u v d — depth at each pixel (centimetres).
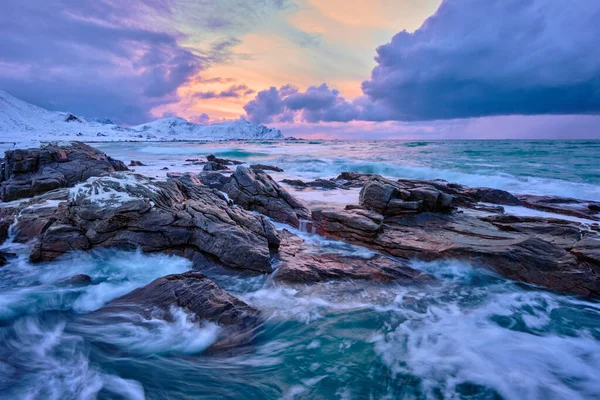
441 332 589
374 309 662
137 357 489
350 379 468
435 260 855
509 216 1084
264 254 777
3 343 496
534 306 682
